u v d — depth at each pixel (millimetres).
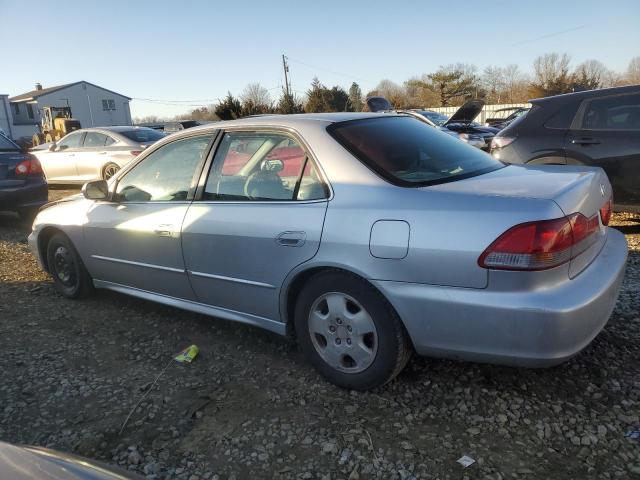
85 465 1622
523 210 2432
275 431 2688
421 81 59031
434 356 2727
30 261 6141
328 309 2971
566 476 2271
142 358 3562
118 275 4230
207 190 3549
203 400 3002
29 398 3113
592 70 55219
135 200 4035
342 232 2805
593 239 2773
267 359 3455
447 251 2510
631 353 3195
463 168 3119
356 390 2982
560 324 2379
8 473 1469
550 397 2822
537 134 6109
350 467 2398
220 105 33344
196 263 3541
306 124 3191
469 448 2479
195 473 2418
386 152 3023
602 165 5688
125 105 65250
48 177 12156
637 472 2271
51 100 58219
